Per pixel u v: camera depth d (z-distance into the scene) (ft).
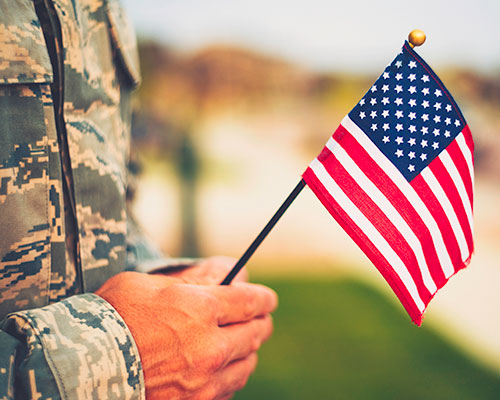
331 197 2.92
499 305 23.29
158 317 2.36
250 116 78.69
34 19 2.48
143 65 24.07
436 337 18.34
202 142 26.61
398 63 3.05
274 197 55.67
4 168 2.31
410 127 3.01
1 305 2.37
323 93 64.75
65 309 2.19
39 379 1.96
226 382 2.60
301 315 20.42
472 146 3.06
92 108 2.96
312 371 15.26
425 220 3.00
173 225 31.30
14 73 2.33
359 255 32.40
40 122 2.45
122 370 2.13
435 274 3.11
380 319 20.02
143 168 4.28
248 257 2.92
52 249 2.56
